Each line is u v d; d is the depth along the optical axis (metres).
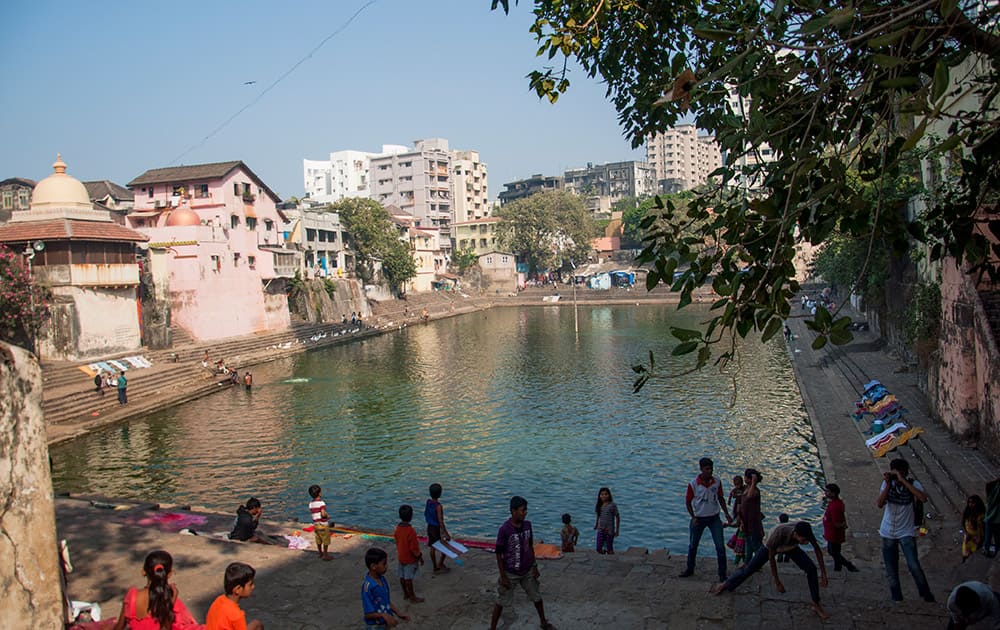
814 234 6.01
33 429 5.08
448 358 45.69
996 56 5.45
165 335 40.97
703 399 30.06
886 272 31.75
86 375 32.62
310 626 9.39
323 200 140.00
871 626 8.61
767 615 9.05
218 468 22.30
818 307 5.31
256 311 51.50
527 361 43.12
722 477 19.83
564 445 23.84
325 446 24.66
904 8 4.91
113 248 36.28
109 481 21.09
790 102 6.14
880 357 32.22
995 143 6.23
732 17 6.14
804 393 28.58
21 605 4.94
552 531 16.61
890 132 5.87
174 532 13.48
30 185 53.00
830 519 10.80
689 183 155.25
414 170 104.62
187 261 45.09
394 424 27.70
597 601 9.87
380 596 8.05
